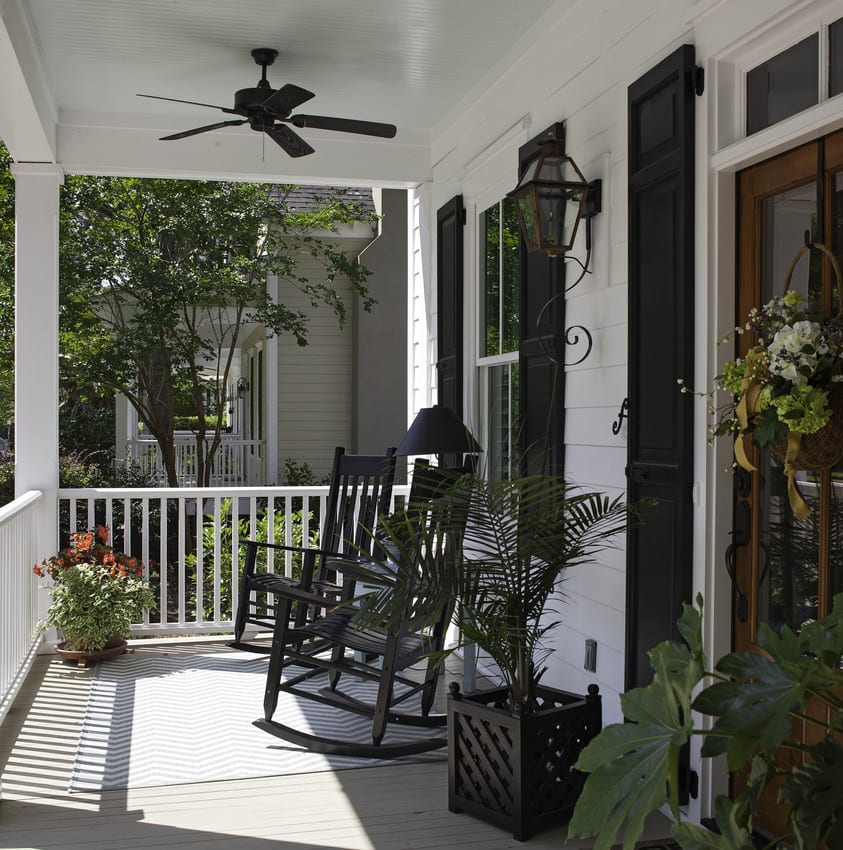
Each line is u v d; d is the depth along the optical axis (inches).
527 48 181.6
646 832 123.9
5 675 168.2
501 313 201.3
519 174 180.1
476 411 217.2
